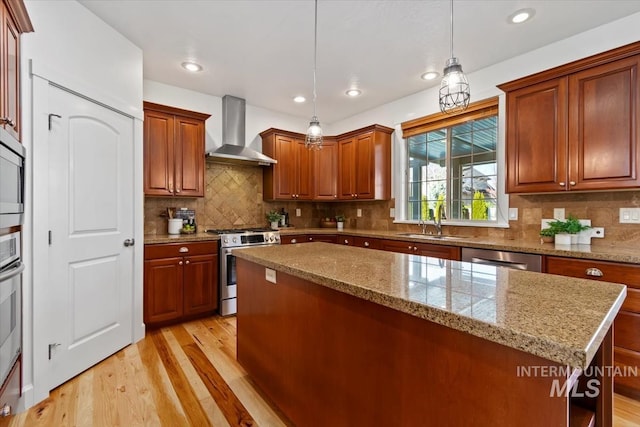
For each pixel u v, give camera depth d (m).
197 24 2.40
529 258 2.29
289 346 1.64
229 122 3.92
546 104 2.42
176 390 1.93
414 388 1.01
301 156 4.46
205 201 3.92
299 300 1.57
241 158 3.73
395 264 1.54
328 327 1.38
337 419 1.33
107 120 2.33
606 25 2.39
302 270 1.40
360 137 4.20
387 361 1.10
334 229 4.48
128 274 2.54
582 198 2.51
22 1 1.49
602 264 1.95
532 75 2.46
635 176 2.02
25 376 1.74
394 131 4.13
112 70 2.37
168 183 3.19
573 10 2.23
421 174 3.94
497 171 3.07
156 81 3.46
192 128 3.38
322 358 1.42
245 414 1.72
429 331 0.96
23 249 1.72
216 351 2.47
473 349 0.85
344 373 1.29
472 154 3.41
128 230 2.54
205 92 3.79
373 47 2.75
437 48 2.77
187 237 3.11
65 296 2.00
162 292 2.93
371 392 1.17
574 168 2.28
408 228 3.94
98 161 2.25
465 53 2.85
